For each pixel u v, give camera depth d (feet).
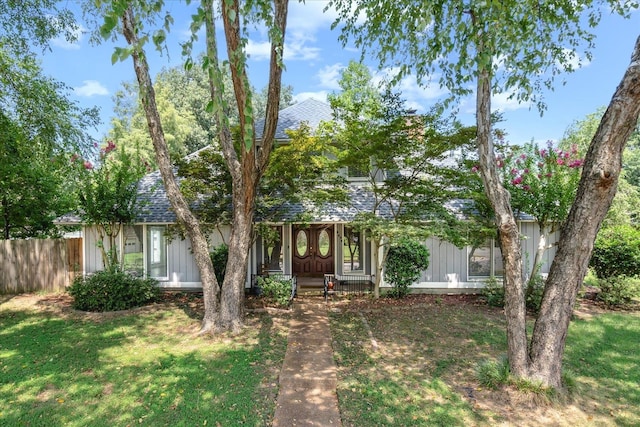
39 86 38.68
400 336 28.48
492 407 17.40
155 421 15.93
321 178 38.37
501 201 18.88
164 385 19.40
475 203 40.68
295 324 31.78
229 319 29.12
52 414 16.51
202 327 29.09
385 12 25.98
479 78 19.06
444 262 44.11
